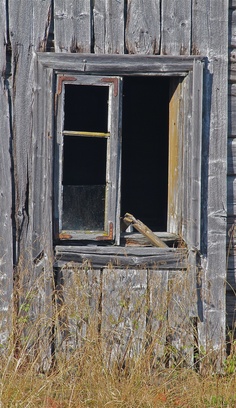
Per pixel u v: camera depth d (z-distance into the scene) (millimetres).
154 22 19000
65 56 18578
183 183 19344
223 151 19328
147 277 19094
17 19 18594
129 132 29203
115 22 18891
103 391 17438
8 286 18766
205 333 19344
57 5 18703
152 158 29344
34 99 18641
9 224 18734
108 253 18938
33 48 18656
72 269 18859
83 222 19266
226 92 19266
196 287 19203
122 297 18953
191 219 18969
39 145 18656
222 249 19422
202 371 19203
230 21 19500
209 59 19203
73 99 27641
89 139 28078
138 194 29656
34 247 18734
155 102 28594
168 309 19188
